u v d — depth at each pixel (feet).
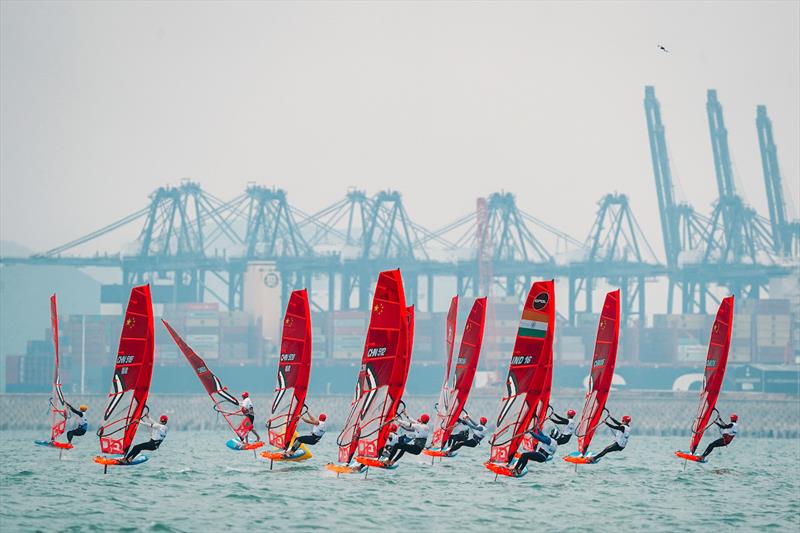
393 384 544.62
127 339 581.12
